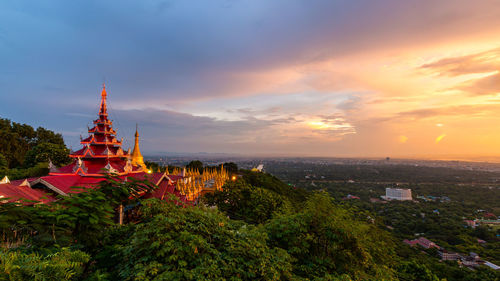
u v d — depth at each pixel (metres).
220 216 9.25
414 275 26.62
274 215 14.12
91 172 19.50
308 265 10.53
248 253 7.64
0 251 4.76
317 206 12.24
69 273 5.23
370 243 14.10
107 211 8.01
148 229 6.88
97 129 21.91
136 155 38.09
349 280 9.12
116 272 6.93
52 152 37.25
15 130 46.88
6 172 28.81
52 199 14.41
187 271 5.95
